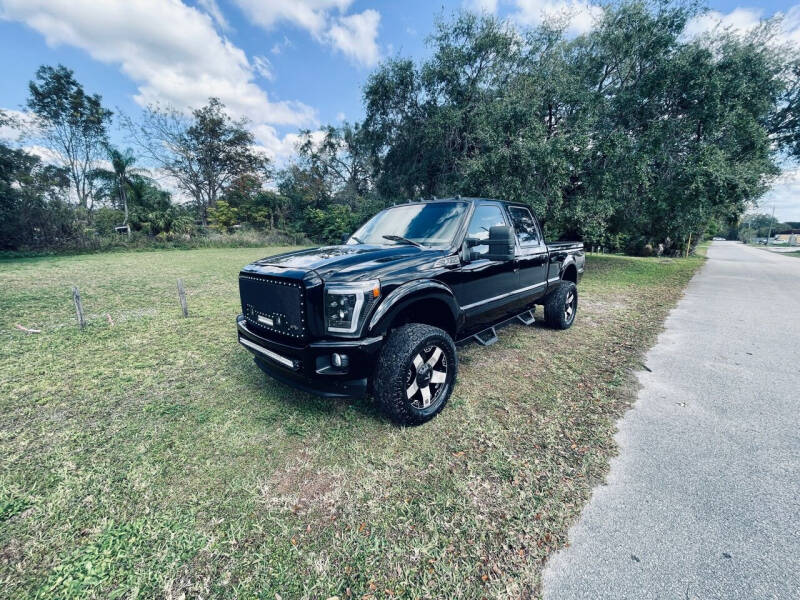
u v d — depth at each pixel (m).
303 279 2.51
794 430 2.80
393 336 2.76
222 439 2.73
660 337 5.28
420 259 3.04
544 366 4.15
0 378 3.87
